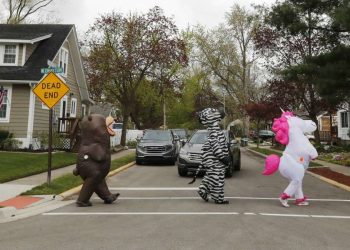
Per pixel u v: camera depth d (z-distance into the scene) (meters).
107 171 10.88
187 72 56.69
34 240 7.15
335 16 16.08
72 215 9.40
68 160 20.27
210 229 7.95
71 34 29.34
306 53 29.33
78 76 31.67
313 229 8.11
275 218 9.17
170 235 7.46
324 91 17.38
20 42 25.16
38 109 25.42
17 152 22.00
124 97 35.56
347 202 11.70
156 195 12.50
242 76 51.97
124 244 6.84
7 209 9.56
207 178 11.13
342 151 28.80
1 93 22.89
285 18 18.84
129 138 42.72
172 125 58.16
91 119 10.82
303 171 10.97
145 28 34.03
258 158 27.86
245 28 51.00
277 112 32.53
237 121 65.69
